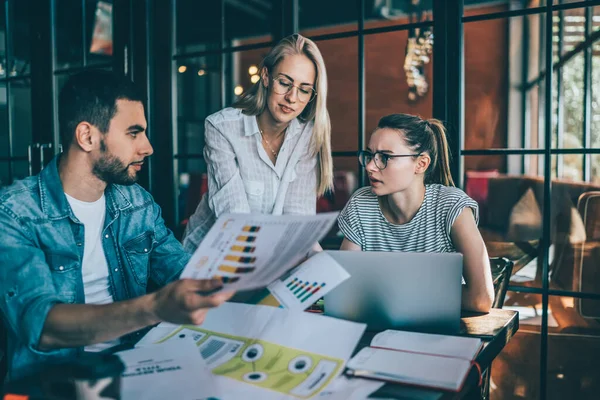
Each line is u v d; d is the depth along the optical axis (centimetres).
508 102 720
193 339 108
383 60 787
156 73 306
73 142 130
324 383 89
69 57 343
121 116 128
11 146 375
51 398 85
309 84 190
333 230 314
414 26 237
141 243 152
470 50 730
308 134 202
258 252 88
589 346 230
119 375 92
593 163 411
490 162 725
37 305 104
